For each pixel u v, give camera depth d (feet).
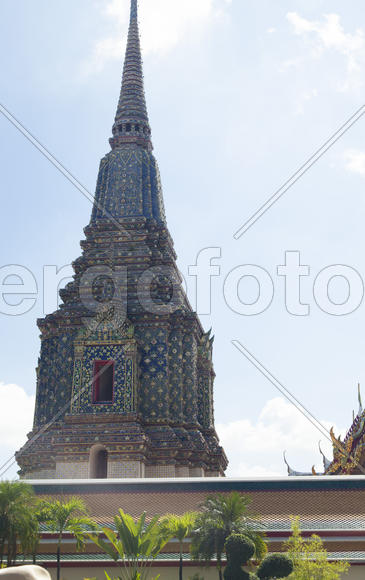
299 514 121.08
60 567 116.88
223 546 99.25
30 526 98.37
